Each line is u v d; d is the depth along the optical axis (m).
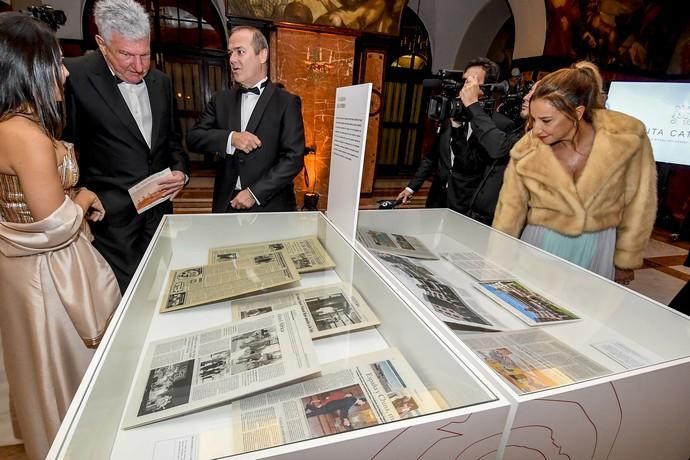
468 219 1.55
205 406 0.63
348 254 1.12
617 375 0.66
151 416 0.61
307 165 5.25
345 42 4.96
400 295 0.85
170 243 1.26
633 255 1.26
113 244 1.51
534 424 0.60
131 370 0.71
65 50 5.85
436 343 0.69
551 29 5.08
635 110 5.00
